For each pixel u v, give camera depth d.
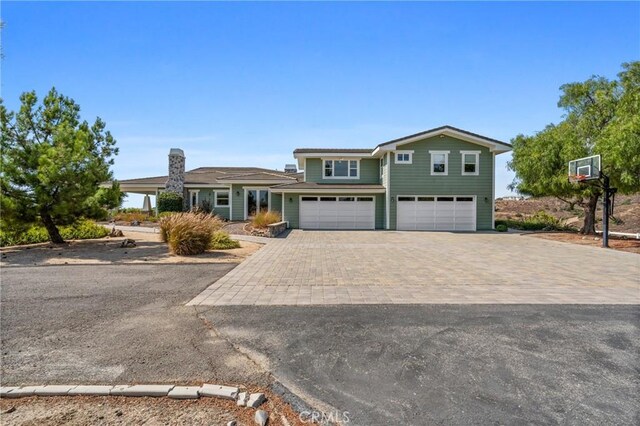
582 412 3.01
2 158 12.02
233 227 21.20
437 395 3.27
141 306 5.93
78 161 12.51
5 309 5.75
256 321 5.18
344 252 12.42
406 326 4.96
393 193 22.20
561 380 3.51
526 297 6.51
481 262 10.41
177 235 11.48
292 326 4.97
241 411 3.06
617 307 5.89
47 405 3.14
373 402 3.17
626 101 14.32
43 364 3.82
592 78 18.62
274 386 3.42
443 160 22.19
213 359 3.95
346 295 6.64
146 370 3.69
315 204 23.12
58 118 14.94
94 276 8.41
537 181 18.89
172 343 4.38
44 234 14.77
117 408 3.10
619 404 3.12
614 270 9.22
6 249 12.45
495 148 21.80
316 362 3.89
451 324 5.05
